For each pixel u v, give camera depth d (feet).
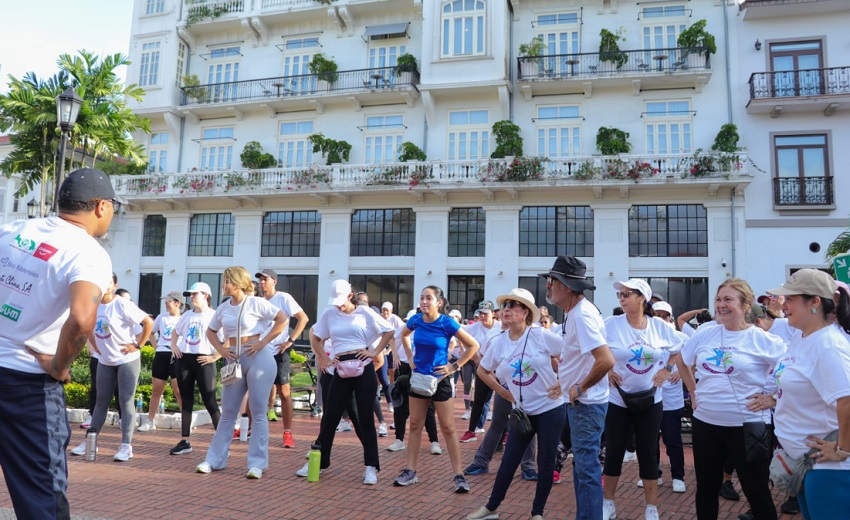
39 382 9.71
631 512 18.53
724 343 15.35
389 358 37.83
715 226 65.00
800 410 10.95
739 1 68.18
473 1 72.84
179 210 81.35
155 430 30.63
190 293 26.12
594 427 14.58
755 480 14.25
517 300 17.49
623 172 65.16
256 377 21.98
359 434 21.75
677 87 68.33
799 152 65.00
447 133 73.82
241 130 81.76
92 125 50.49
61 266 9.80
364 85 75.00
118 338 23.61
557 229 69.00
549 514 18.19
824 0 63.31
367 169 72.74
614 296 66.08
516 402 17.31
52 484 9.64
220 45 84.58
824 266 62.54
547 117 71.41
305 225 77.41
